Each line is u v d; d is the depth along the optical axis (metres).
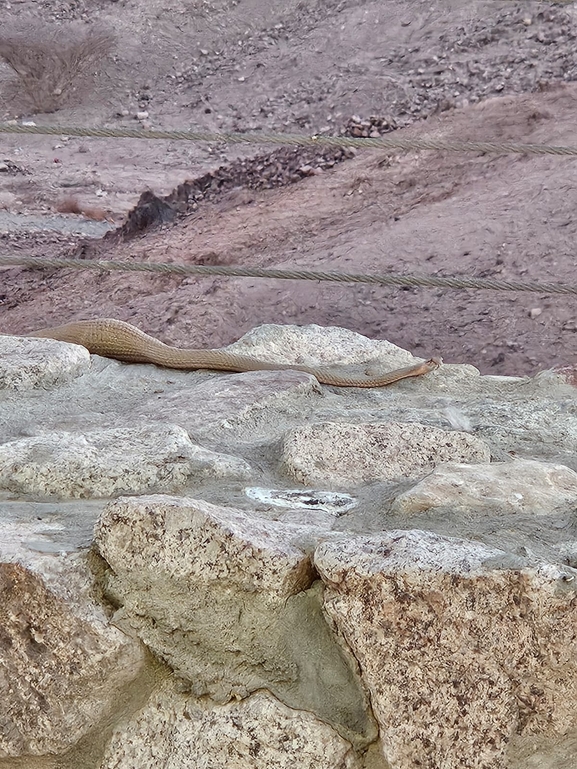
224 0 15.70
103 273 8.98
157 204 10.72
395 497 2.35
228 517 2.11
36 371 3.29
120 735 2.08
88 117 13.91
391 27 14.10
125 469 2.48
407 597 1.91
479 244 8.26
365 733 1.98
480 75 12.07
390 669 1.93
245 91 13.79
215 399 3.12
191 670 2.06
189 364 3.66
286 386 3.25
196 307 7.77
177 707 2.05
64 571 2.05
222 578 2.04
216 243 9.48
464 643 1.89
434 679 1.91
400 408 3.22
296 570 2.03
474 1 13.72
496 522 2.20
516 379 3.78
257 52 14.70
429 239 8.53
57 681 2.05
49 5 15.52
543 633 1.86
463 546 1.98
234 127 13.02
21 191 11.75
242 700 2.01
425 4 14.18
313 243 9.08
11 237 10.34
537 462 2.52
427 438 2.74
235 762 1.99
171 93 14.21
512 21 13.02
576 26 12.46
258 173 11.54
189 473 2.51
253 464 2.65
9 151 13.13
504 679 1.89
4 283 9.19
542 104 10.91
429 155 10.39
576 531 2.16
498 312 7.17
